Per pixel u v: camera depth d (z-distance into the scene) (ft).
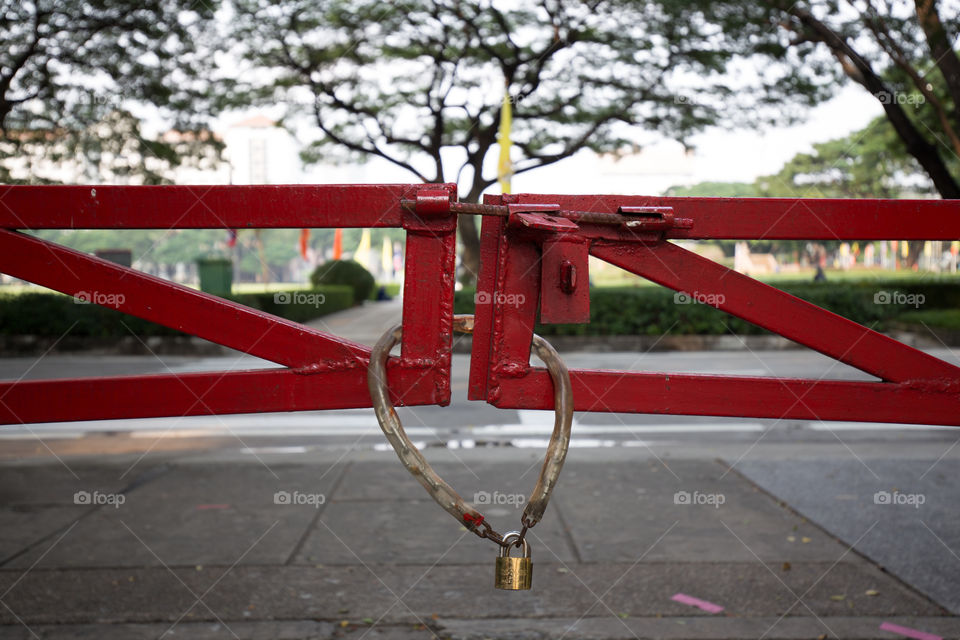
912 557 11.39
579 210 4.72
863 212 4.83
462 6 53.57
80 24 39.83
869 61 32.83
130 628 9.08
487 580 10.67
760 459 18.47
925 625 9.07
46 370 36.32
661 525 13.09
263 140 112.06
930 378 5.00
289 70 52.60
